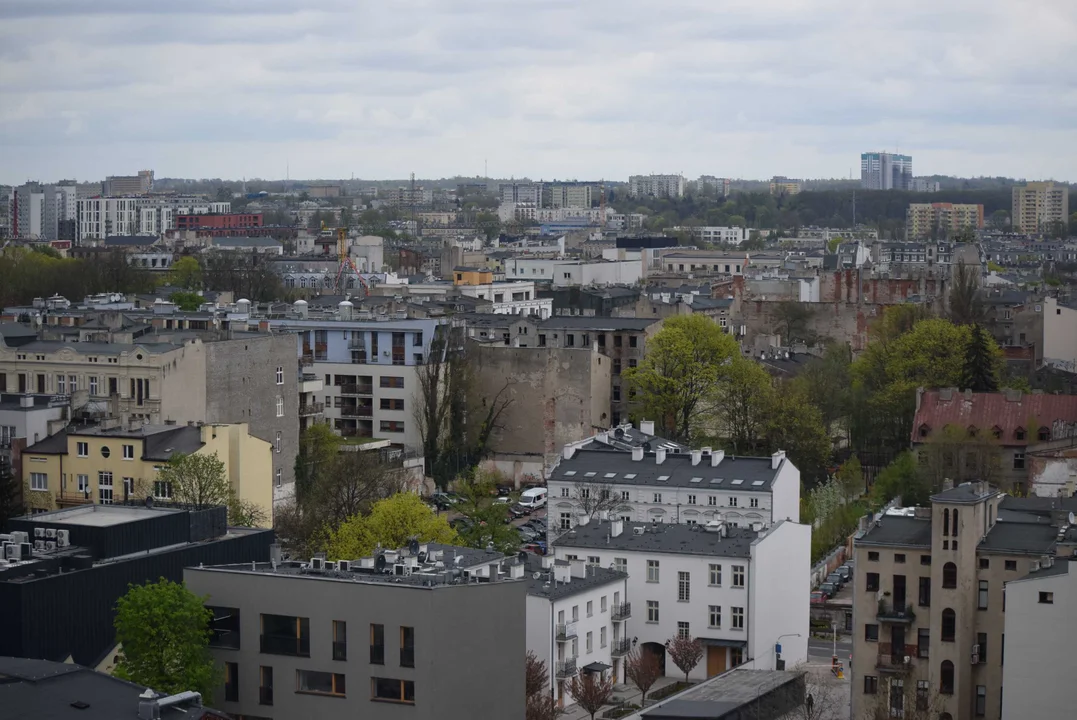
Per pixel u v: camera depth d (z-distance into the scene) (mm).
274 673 176125
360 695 172750
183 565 199500
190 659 174375
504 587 176250
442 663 171250
